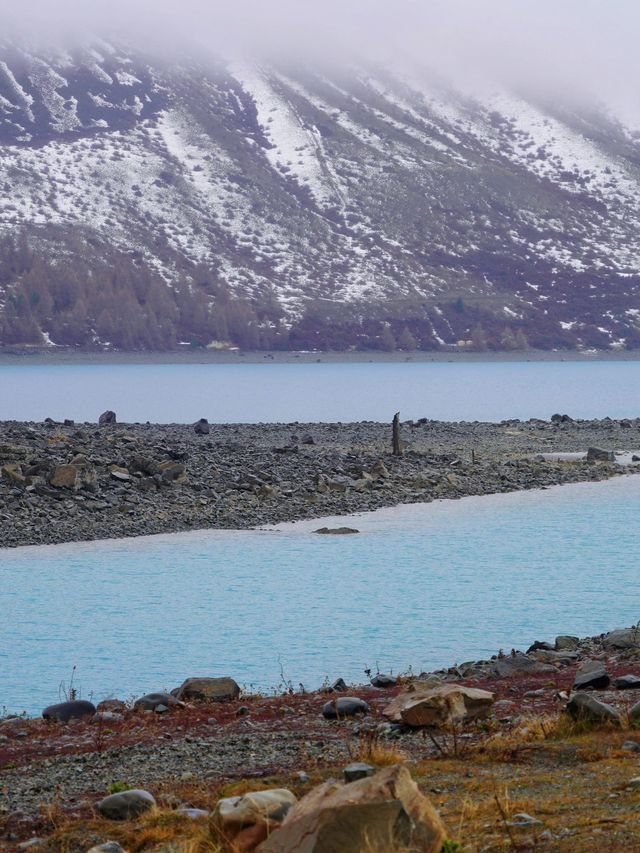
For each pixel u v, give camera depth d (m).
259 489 122.62
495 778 29.14
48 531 100.12
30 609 71.69
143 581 80.81
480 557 89.38
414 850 20.27
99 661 59.12
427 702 37.44
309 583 79.50
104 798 29.27
